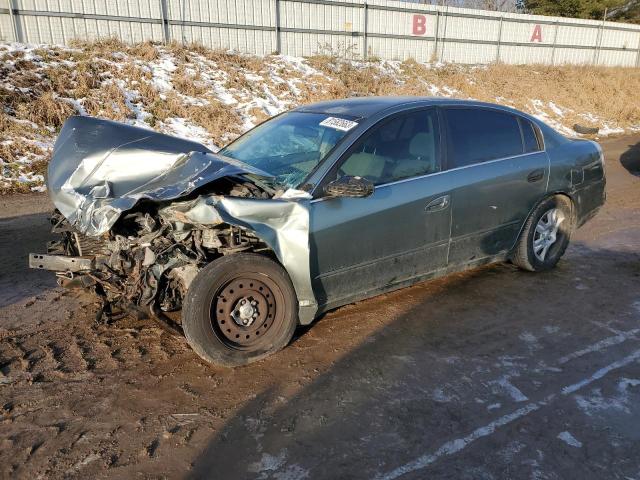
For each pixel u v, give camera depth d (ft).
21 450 8.70
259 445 8.89
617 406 10.00
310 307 11.87
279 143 13.62
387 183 12.62
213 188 11.77
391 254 12.81
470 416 9.66
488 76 70.79
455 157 13.93
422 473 8.27
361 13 66.95
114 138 12.71
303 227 11.18
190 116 42.19
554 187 16.05
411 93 60.23
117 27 52.31
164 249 11.11
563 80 74.79
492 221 14.76
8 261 17.46
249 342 11.28
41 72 40.73
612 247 19.49
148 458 8.57
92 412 9.71
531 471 8.33
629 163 39.88
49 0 48.70
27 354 11.65
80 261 11.66
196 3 55.72
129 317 13.34
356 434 9.17
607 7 99.45
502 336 12.67
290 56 61.31
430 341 12.41
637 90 77.71
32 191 28.35
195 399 10.13
